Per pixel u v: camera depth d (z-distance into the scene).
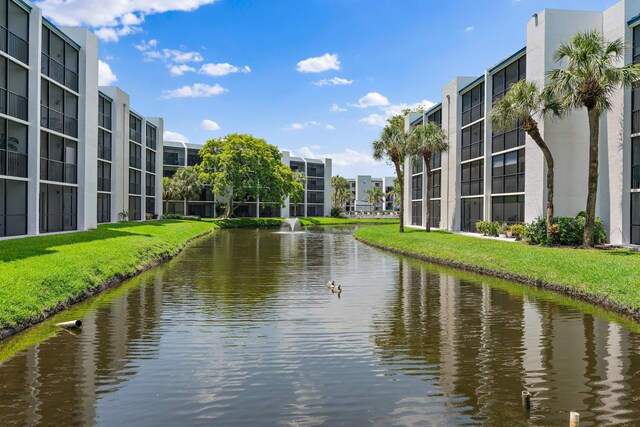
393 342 8.98
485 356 8.14
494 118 23.28
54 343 8.80
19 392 6.59
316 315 11.14
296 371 7.44
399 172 37.81
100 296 13.22
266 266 20.20
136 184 44.34
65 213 26.16
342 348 8.61
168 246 24.58
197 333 9.55
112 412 5.99
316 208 89.06
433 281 16.20
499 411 6.02
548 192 21.83
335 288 14.02
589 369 7.48
